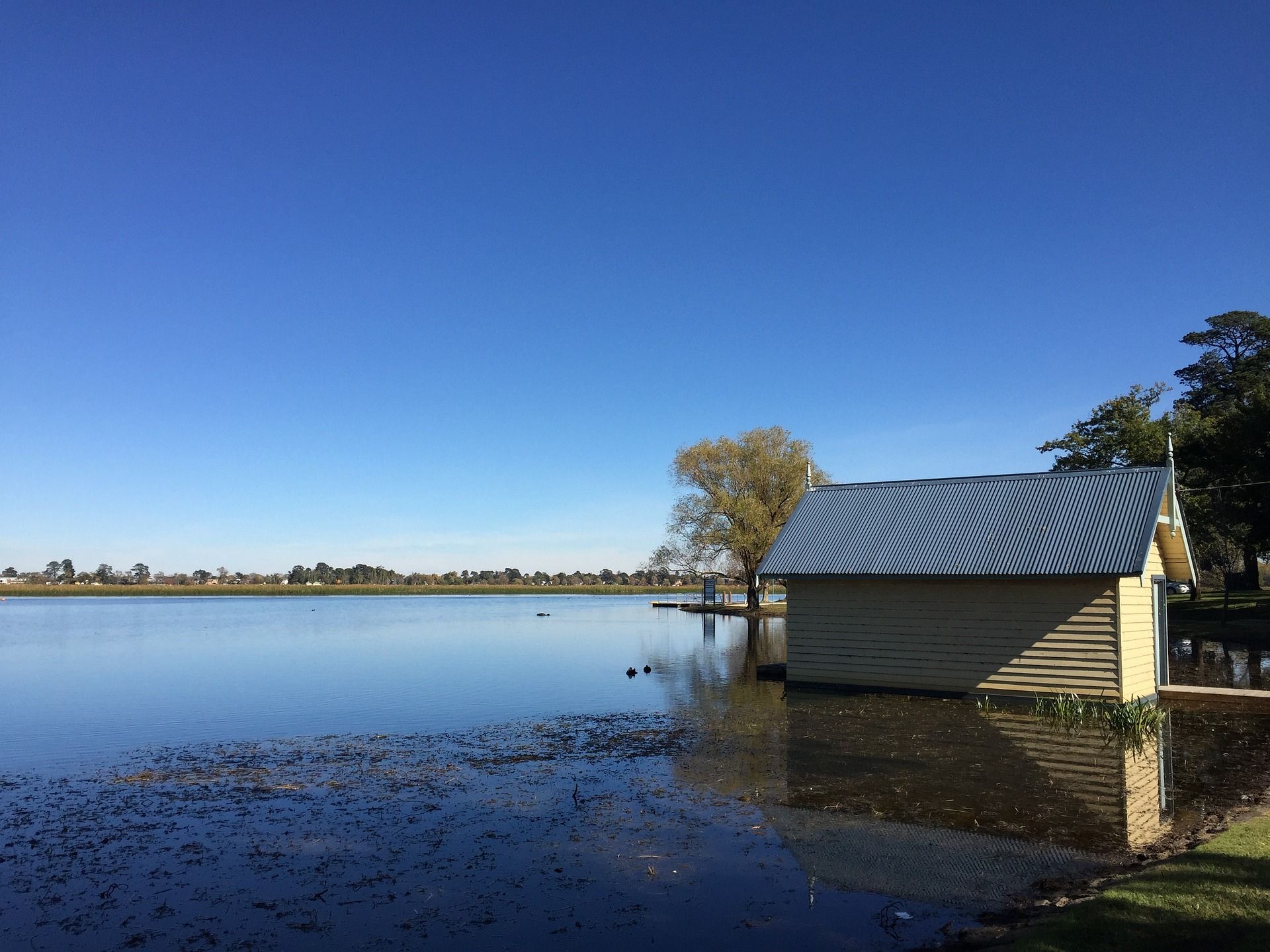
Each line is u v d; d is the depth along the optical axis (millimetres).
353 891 7781
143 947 6668
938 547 18375
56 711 18828
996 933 6336
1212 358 63250
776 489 56719
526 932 6809
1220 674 21969
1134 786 10789
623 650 32750
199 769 13070
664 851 8695
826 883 7711
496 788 11492
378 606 82562
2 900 7668
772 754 13094
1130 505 16906
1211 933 5570
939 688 18141
